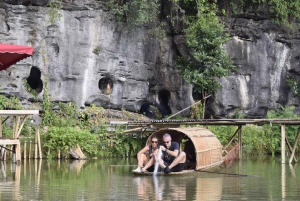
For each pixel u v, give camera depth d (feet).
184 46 115.34
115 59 110.11
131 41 111.04
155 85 117.60
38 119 103.76
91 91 108.47
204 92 115.03
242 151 108.78
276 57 123.95
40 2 103.55
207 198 50.55
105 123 104.63
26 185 58.49
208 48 109.50
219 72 109.29
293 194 53.36
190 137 75.25
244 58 119.65
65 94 106.42
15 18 101.76
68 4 104.94
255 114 123.44
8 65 76.74
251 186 59.26
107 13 107.76
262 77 122.31
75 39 106.11
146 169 71.26
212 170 77.10
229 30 118.01
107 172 72.49
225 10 117.80
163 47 116.06
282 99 128.57
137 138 101.81
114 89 111.24
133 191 54.44
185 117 117.70
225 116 120.37
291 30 124.98
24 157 91.40
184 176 68.23
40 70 104.63
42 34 103.91
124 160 94.07
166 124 98.07
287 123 92.07
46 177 66.13
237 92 119.85
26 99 104.37
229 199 50.08
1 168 76.84
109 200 48.88
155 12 109.40
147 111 120.88
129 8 108.37
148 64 114.52
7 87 102.37
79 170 75.00
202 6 111.34
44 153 94.68
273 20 121.19
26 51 69.87
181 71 113.60
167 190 55.42
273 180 65.21
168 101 119.24
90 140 97.30
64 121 101.96
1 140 80.74
